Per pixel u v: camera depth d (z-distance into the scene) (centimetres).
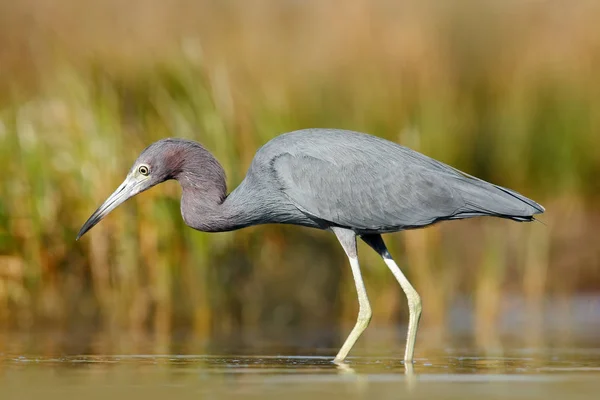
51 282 1473
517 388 827
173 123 1527
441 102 1880
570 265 1753
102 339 1313
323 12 2131
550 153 1966
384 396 780
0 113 1573
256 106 1612
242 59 1936
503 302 1656
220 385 848
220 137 1505
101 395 796
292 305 1521
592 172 1975
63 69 1614
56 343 1255
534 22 2144
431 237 1534
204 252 1478
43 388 838
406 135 1594
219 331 1448
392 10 2134
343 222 1135
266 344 1266
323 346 1244
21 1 2125
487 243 1684
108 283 1473
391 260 1143
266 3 2158
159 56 1778
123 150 1500
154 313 1470
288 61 1984
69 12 2102
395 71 1958
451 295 1603
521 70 2062
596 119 2008
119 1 2141
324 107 1836
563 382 868
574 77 2048
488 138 1970
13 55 1972
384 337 1355
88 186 1471
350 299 1538
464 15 2125
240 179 1502
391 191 1121
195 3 2141
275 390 817
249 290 1517
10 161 1495
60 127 1511
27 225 1469
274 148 1155
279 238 1549
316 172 1131
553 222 1845
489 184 1122
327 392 803
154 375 922
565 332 1380
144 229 1468
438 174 1127
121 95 1639
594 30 2133
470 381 877
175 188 1480
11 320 1459
